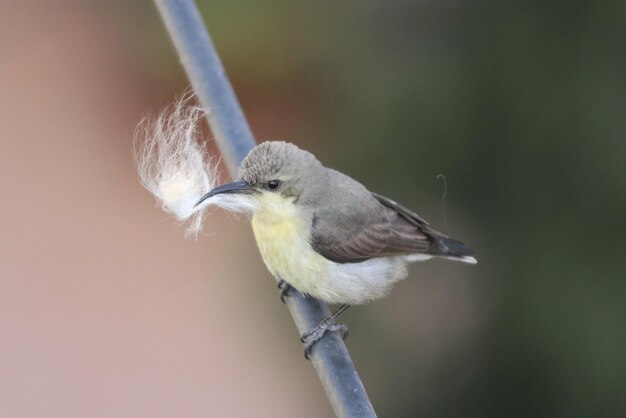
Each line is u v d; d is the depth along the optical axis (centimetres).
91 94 1842
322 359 822
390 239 977
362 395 761
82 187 1778
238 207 919
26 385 1518
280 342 1255
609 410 1142
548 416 1172
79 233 1720
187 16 919
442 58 1177
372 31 1237
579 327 1138
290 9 1474
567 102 1134
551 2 1139
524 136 1149
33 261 1677
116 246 1708
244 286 1277
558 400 1161
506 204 1163
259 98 1520
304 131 1400
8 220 1720
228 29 1482
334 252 938
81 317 1616
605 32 1127
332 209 942
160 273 1673
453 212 1176
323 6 1292
